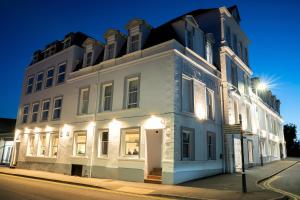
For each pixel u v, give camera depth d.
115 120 17.58
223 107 20.12
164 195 10.80
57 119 22.58
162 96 15.37
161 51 16.19
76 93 21.42
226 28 22.55
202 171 16.38
